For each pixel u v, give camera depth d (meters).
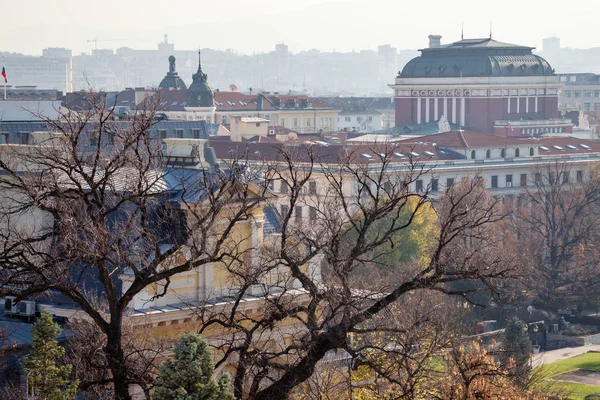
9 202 139.12
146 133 134.75
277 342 141.62
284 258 124.94
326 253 130.75
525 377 189.75
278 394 117.44
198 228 124.12
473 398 148.25
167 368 97.62
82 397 127.62
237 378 116.62
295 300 142.12
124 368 114.38
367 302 154.50
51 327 109.88
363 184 146.75
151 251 128.75
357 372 140.12
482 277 127.38
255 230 141.75
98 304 131.75
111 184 124.81
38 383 109.44
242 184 135.50
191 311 127.62
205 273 136.00
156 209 138.38
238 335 137.00
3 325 136.12
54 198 127.50
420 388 138.50
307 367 118.38
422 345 153.88
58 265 123.38
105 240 116.50
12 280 122.69
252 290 141.00
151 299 125.31
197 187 139.62
